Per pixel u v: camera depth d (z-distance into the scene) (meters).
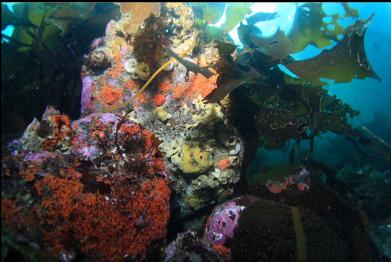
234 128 2.45
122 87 2.64
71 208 1.51
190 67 2.09
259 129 2.64
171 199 2.35
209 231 2.16
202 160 2.24
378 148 3.06
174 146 2.32
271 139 2.74
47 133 1.85
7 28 3.68
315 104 2.63
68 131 1.91
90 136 1.94
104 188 1.69
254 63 3.05
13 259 1.37
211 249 1.98
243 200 2.21
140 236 1.72
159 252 1.91
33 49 3.36
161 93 2.59
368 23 2.29
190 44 2.86
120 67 2.69
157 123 2.54
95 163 1.82
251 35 3.21
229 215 2.11
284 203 2.26
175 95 2.57
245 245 1.93
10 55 3.42
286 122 2.56
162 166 2.09
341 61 2.42
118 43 2.80
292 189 2.35
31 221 1.42
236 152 2.38
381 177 3.85
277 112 2.61
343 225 2.15
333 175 2.92
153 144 2.10
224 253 2.03
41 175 1.54
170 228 2.55
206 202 2.47
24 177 1.50
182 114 2.51
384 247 2.63
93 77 2.71
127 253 1.64
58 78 3.29
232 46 2.29
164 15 2.90
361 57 2.36
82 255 1.51
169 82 2.61
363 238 2.18
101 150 1.89
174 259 1.86
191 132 2.30
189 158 2.23
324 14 2.94
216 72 2.51
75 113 3.21
